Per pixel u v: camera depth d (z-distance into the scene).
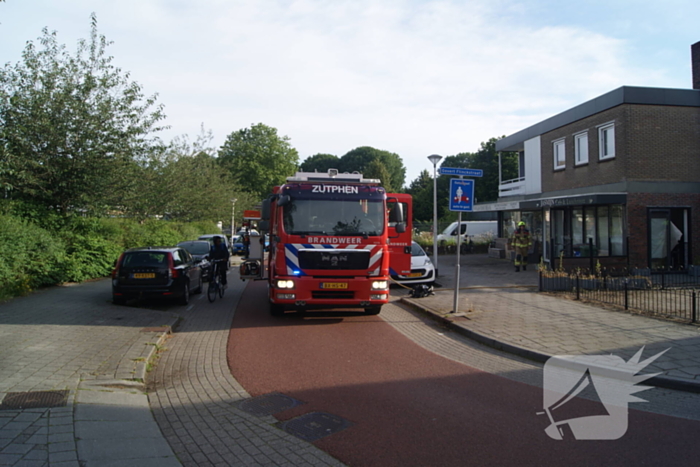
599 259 15.83
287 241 9.59
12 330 8.45
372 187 10.15
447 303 11.75
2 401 5.12
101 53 16.58
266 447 4.33
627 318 9.59
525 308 10.87
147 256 11.73
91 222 17.39
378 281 9.76
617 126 17.22
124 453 4.11
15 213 14.07
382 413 5.11
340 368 6.84
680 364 6.48
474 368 6.83
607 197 16.64
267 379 6.37
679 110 17.11
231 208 38.97
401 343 8.35
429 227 36.19
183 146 29.75
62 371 6.26
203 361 7.29
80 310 10.58
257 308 12.07
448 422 4.84
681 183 16.98
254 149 56.50
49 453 4.00
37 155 14.88
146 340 8.07
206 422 4.93
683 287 13.43
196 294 14.75
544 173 22.20
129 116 16.61
